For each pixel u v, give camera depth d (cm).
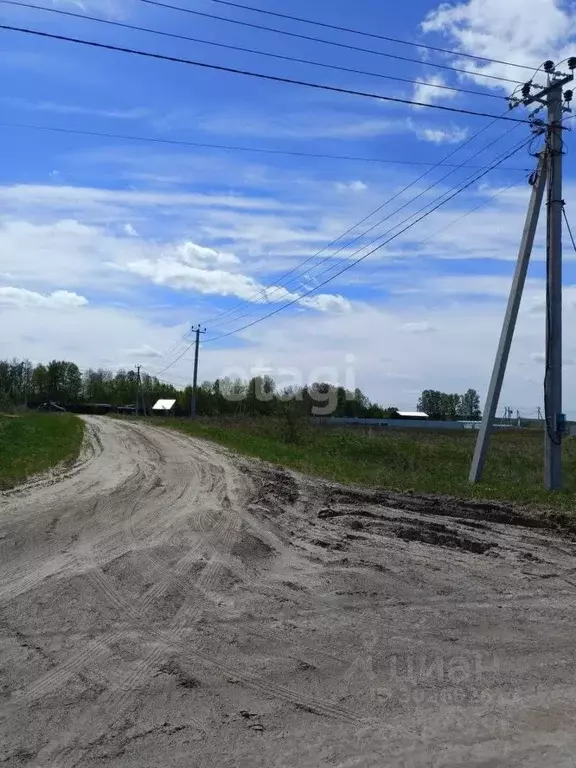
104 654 565
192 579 809
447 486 1680
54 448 2784
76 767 391
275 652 577
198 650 578
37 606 693
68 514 1248
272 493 1585
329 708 473
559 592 782
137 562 888
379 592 766
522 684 521
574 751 420
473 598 750
